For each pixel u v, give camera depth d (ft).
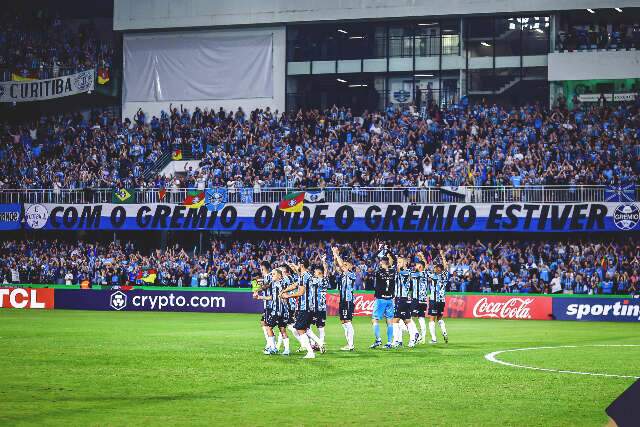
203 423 44.27
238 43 219.61
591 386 58.90
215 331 111.86
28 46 226.17
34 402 50.83
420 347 89.61
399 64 210.59
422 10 205.26
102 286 175.63
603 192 164.35
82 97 227.81
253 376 63.41
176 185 192.65
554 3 196.95
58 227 192.24
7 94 222.07
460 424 44.39
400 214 174.70
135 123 223.10
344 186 182.39
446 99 207.62
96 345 89.71
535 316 149.89
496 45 204.64
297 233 192.75
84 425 43.45
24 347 87.15
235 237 197.06
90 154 207.21
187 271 181.57
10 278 190.39
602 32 197.57
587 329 122.52
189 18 219.41
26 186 200.44
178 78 223.10
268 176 189.37
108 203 190.19
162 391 55.67
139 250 200.03
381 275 88.48
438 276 95.50
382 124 197.16
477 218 170.81
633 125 180.86
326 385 58.70
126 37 226.17
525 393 55.42
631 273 157.58
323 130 199.82
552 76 199.11
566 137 180.96
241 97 220.02
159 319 139.44
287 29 217.15
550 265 164.86
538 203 167.43
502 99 204.64
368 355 79.92
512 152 180.65
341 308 85.81
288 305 80.79
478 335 109.09
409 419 45.73
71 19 241.14
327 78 215.31
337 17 210.38
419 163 184.24
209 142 204.33
